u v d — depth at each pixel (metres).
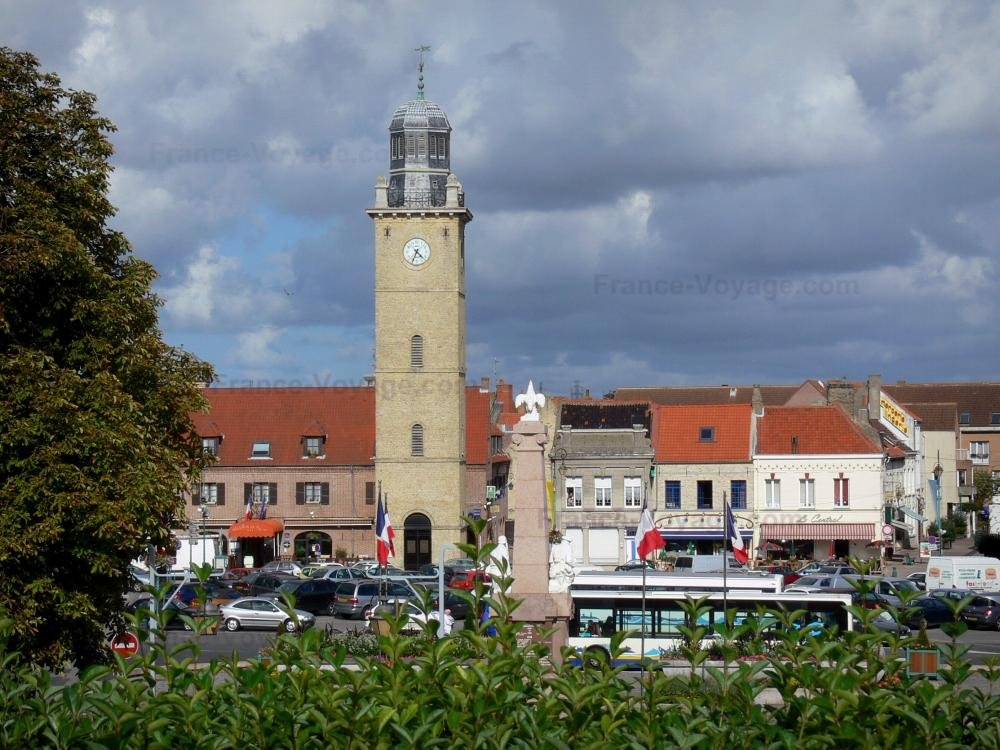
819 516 93.12
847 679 15.24
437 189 98.31
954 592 61.53
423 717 15.18
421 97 100.25
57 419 30.91
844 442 93.50
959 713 15.59
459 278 98.56
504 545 39.19
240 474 102.56
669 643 47.47
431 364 97.75
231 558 101.25
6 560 30.41
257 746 15.41
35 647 31.58
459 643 17.25
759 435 94.44
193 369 37.09
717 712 15.86
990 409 146.75
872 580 16.47
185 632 57.53
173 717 15.78
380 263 98.00
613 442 93.75
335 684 16.44
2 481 31.48
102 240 35.59
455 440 97.56
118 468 31.73
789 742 14.77
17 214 32.94
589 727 15.55
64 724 15.46
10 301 32.19
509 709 15.53
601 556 93.25
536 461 39.06
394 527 97.69
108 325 33.31
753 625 16.52
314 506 102.12
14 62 34.25
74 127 34.84
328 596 69.19
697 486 94.06
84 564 32.53
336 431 103.88
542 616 38.19
